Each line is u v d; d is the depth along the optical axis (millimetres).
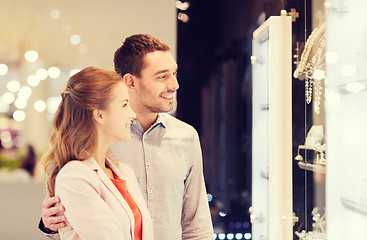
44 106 6570
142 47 2119
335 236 1881
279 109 2393
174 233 2199
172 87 2123
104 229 1558
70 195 1581
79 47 6488
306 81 2178
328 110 1912
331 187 1902
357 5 1773
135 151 2195
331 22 1877
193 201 2301
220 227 5715
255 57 2822
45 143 7242
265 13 2662
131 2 6273
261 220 2678
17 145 6836
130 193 1871
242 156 5793
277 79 2395
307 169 2162
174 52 5980
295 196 2307
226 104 5840
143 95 2125
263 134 2623
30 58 6375
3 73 6664
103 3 6363
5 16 6438
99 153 1753
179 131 2256
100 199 1609
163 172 2188
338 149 1859
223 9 5867
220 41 5891
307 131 2162
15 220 5559
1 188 5547
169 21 6137
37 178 6145
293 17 2359
